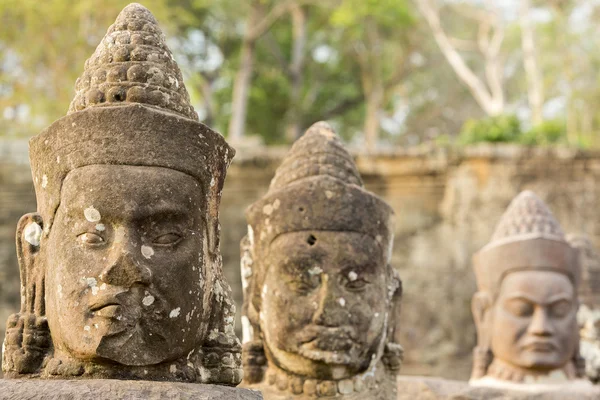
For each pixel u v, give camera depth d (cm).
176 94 500
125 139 468
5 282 1642
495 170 1666
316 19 2602
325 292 581
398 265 1673
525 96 2939
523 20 2611
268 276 602
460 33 2875
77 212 462
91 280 453
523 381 848
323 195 593
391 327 640
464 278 1656
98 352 448
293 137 2498
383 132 2994
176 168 474
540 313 850
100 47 507
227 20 2383
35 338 476
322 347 577
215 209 496
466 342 1644
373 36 2588
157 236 467
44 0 1728
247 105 2550
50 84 1769
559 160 1655
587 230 1638
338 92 2672
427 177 1692
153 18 521
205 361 488
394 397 632
